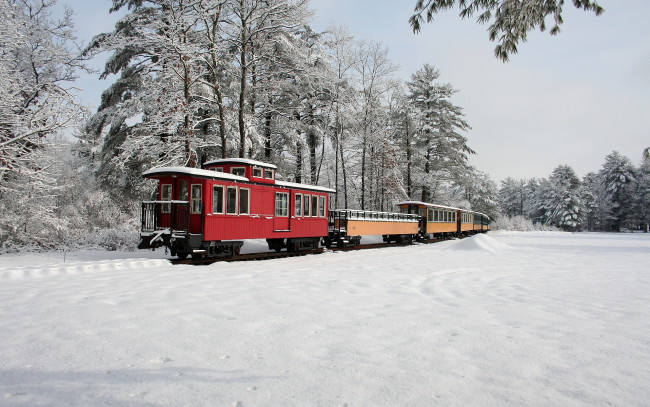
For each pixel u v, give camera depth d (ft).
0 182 48.93
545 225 239.91
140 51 62.80
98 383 10.80
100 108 65.67
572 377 11.73
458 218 118.32
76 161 77.00
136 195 67.97
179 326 16.06
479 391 10.64
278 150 87.45
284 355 13.14
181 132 56.39
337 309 19.67
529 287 28.04
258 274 30.35
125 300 20.20
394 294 24.17
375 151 98.12
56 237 55.77
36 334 14.89
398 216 81.05
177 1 56.18
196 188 40.50
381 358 13.02
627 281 31.71
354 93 89.97
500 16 16.38
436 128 124.57
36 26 55.16
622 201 235.20
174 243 38.93
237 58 62.49
